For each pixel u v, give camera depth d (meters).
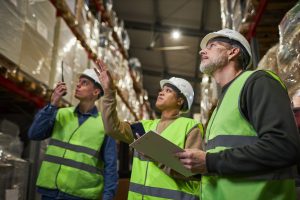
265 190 1.34
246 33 3.83
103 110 2.44
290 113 1.35
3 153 2.96
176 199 2.29
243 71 1.67
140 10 9.83
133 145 1.71
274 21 3.48
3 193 2.84
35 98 3.75
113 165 2.99
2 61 2.72
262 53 4.14
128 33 11.10
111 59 6.44
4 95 3.60
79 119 3.13
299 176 1.88
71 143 2.99
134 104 9.39
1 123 3.40
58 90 3.03
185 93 2.76
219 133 1.53
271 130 1.30
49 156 2.96
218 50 1.79
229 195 1.41
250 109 1.43
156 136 1.53
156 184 2.35
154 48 11.04
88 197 2.89
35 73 3.20
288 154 1.25
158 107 2.76
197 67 12.62
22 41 2.93
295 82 2.26
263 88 1.41
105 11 6.38
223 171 1.36
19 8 2.87
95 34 5.47
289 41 2.35
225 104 1.57
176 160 1.69
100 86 3.21
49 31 3.55
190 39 10.68
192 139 2.38
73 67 4.25
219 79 1.79
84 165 2.93
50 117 2.97
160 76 13.90
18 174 3.15
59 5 3.96
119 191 5.12
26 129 4.08
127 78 8.33
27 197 3.43
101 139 3.05
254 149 1.31
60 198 2.83
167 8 9.41
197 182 2.39
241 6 3.76
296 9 2.33
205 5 8.77
